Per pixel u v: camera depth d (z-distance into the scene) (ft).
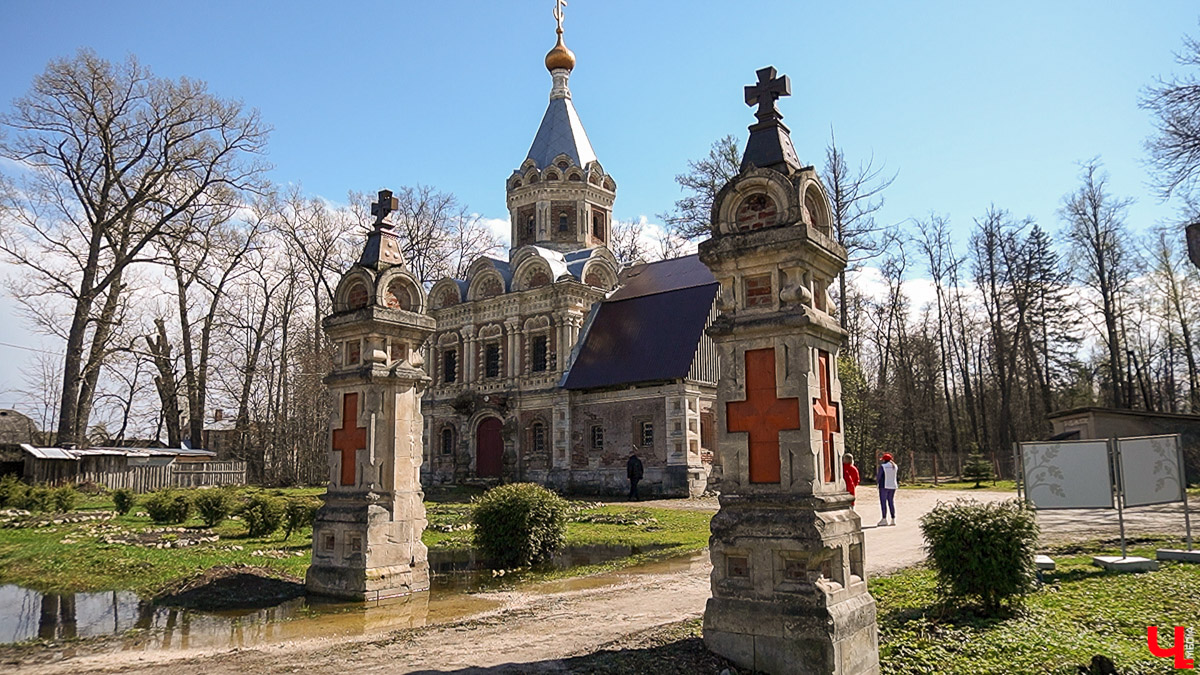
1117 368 173.27
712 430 132.87
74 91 144.66
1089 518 74.79
